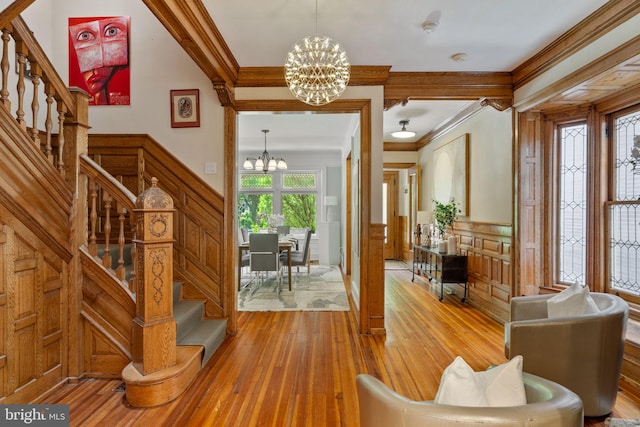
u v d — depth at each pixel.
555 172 3.70
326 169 8.70
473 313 4.45
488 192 4.41
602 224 3.32
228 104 3.62
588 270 3.42
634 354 2.51
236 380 2.65
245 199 8.80
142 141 3.73
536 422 1.01
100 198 3.79
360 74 3.63
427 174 6.86
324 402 2.35
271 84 3.69
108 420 2.14
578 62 2.85
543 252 3.76
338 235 8.27
